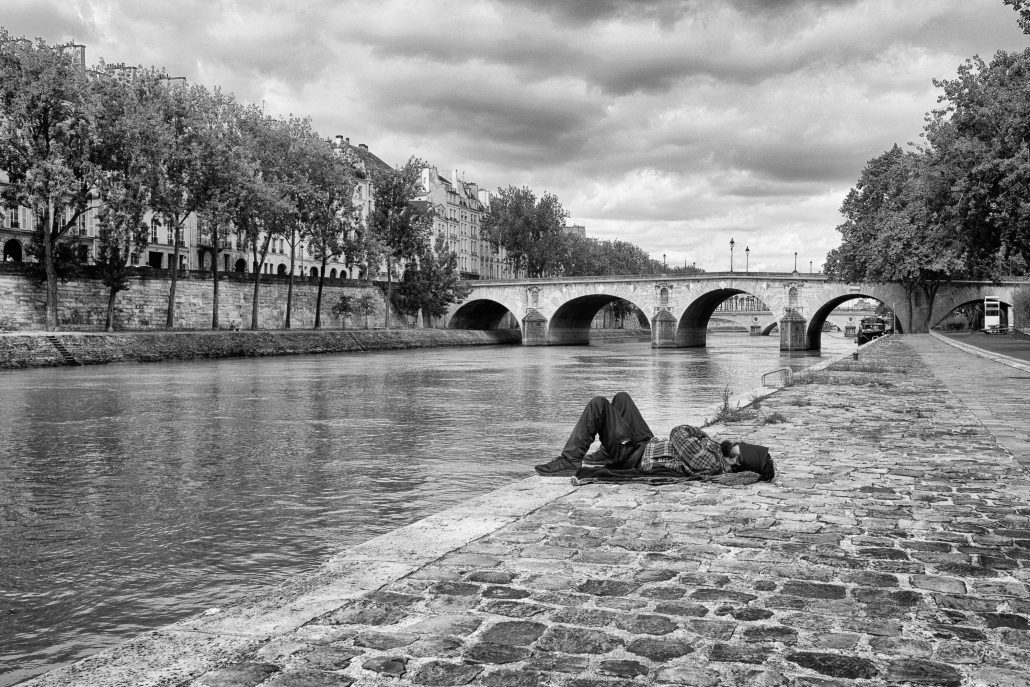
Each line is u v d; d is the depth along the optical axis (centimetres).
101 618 842
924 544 694
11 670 715
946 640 476
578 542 700
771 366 6175
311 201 7738
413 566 627
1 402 3125
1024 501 872
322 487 1500
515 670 434
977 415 1706
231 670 434
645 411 2816
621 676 427
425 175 15175
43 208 5447
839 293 9581
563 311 12244
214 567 1012
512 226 13688
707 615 518
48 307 5919
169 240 9512
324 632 490
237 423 2505
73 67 5528
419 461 1792
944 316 9006
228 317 8581
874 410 1847
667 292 10944
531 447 2005
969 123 3831
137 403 3109
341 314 10294
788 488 944
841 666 439
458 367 5881
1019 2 2864
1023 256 4141
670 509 831
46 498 1411
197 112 6400
